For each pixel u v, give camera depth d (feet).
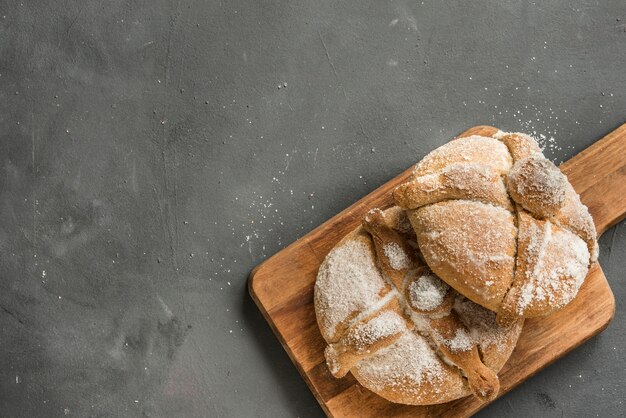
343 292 2.41
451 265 2.17
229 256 2.68
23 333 2.65
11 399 2.64
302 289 2.59
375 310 2.37
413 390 2.39
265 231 2.69
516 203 2.19
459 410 2.55
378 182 2.72
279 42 2.74
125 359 2.65
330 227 2.60
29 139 2.70
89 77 2.72
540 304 2.16
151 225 2.69
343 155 2.72
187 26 2.74
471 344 2.31
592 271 2.60
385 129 2.73
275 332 2.61
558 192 2.15
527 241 2.15
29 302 2.66
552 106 2.74
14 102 2.71
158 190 2.70
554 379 2.67
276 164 2.71
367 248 2.42
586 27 2.77
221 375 2.65
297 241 2.61
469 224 2.17
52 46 2.72
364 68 2.74
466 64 2.75
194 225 2.69
